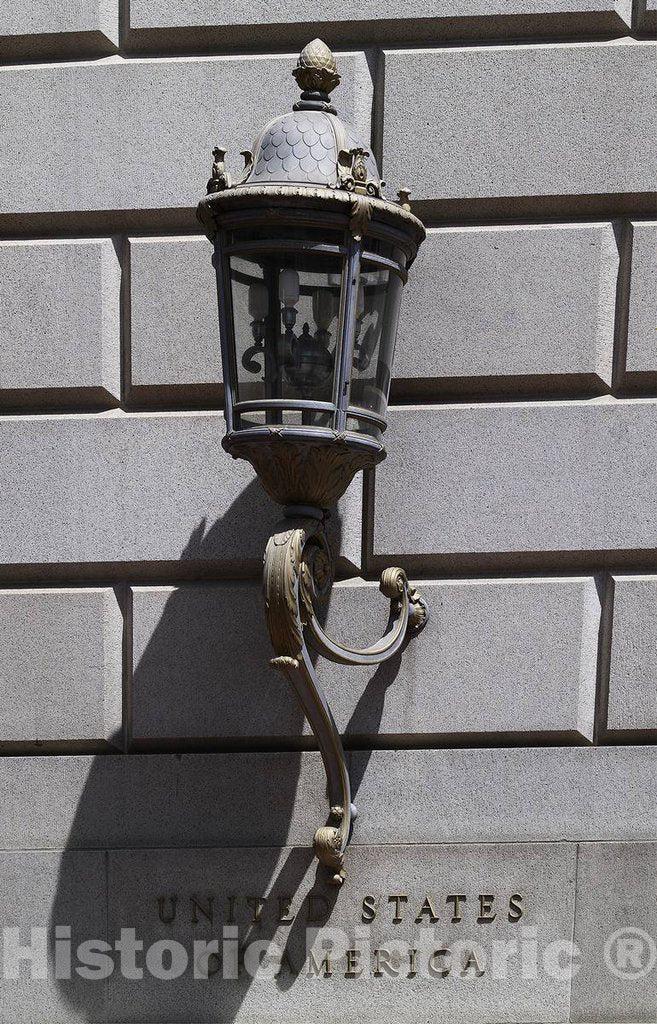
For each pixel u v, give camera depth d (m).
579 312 4.79
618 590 4.79
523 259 4.79
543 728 4.79
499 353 4.80
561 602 4.80
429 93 4.77
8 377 4.93
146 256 4.86
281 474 4.10
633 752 4.80
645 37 4.82
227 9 4.82
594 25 4.80
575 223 4.82
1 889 4.86
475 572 4.88
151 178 4.88
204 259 4.85
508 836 4.79
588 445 4.80
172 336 4.86
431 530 4.82
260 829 4.81
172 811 4.84
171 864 4.80
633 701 4.80
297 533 4.05
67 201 4.91
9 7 4.92
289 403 3.93
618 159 4.77
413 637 4.82
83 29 4.89
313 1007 4.76
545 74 4.77
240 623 4.84
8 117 4.93
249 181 3.96
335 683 4.83
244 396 4.05
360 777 4.79
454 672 4.80
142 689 4.86
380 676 4.82
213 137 4.86
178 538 4.87
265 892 4.79
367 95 4.84
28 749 4.94
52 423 4.92
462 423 4.80
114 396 4.95
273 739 4.84
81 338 4.91
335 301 3.94
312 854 4.78
